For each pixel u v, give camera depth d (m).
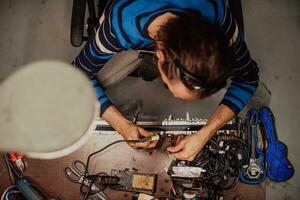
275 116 1.89
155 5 0.91
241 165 1.54
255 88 1.26
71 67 0.50
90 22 1.57
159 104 1.82
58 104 0.48
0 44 1.99
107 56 1.17
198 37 0.75
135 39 1.02
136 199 1.49
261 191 1.54
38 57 1.97
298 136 1.86
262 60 1.97
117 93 1.80
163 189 1.51
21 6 2.02
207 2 0.92
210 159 1.48
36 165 1.53
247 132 1.61
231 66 0.79
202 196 1.45
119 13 0.97
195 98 0.85
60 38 1.99
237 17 1.27
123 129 1.34
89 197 1.50
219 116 1.25
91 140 1.56
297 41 1.98
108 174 1.54
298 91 1.92
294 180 1.80
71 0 2.01
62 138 0.48
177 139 1.52
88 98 0.49
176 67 0.78
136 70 1.67
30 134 0.47
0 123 0.47
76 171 1.53
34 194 1.45
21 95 0.47
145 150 1.55
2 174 1.51
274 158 1.75
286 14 2.00
